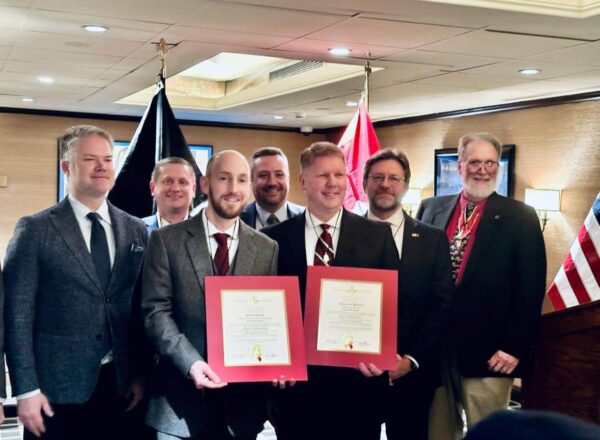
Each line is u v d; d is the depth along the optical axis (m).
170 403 2.19
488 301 2.79
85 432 2.35
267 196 3.48
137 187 3.60
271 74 7.38
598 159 6.05
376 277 2.30
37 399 2.23
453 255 2.90
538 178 6.71
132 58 5.18
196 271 2.21
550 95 6.41
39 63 5.46
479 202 2.91
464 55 4.69
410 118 8.61
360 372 2.42
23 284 2.25
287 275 2.41
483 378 2.82
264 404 2.29
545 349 2.30
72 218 2.36
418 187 8.51
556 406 2.27
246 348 2.14
